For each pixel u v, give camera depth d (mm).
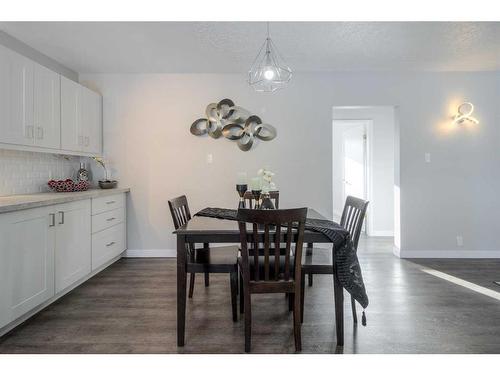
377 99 4336
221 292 3119
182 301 2135
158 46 3404
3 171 3051
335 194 6855
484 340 2193
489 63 4008
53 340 2205
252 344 2148
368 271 3746
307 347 2109
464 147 4340
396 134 4457
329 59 3832
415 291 3100
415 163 4355
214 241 2158
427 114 4340
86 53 3604
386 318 2527
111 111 4355
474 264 4039
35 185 3508
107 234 3785
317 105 4352
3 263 2158
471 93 4320
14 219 2258
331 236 2135
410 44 3375
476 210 4355
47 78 3193
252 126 4363
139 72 4312
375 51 3568
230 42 3301
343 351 2061
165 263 4102
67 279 2947
